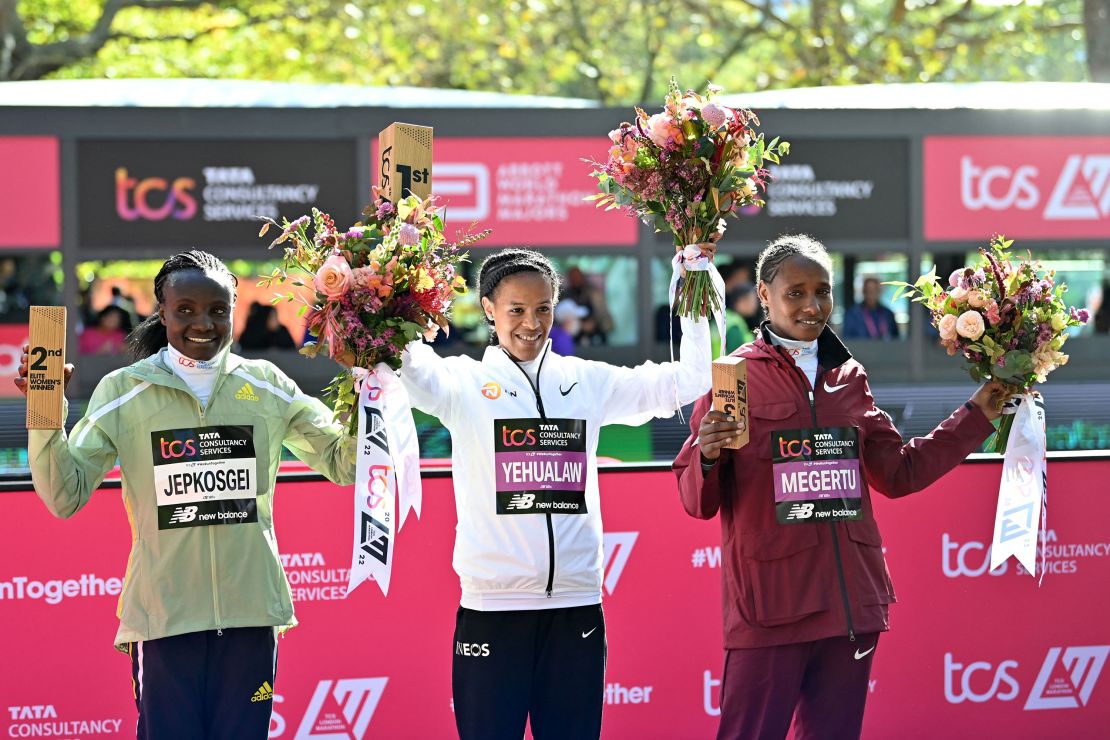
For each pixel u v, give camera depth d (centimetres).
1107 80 1894
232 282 458
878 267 1131
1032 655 602
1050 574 604
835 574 456
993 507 600
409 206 444
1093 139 1133
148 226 1032
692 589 589
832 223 1109
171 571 436
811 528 459
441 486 575
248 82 1159
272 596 446
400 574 574
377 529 436
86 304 1089
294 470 716
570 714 450
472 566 450
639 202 470
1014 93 1178
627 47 2580
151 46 2277
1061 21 2297
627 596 586
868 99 1140
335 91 1127
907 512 595
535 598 446
